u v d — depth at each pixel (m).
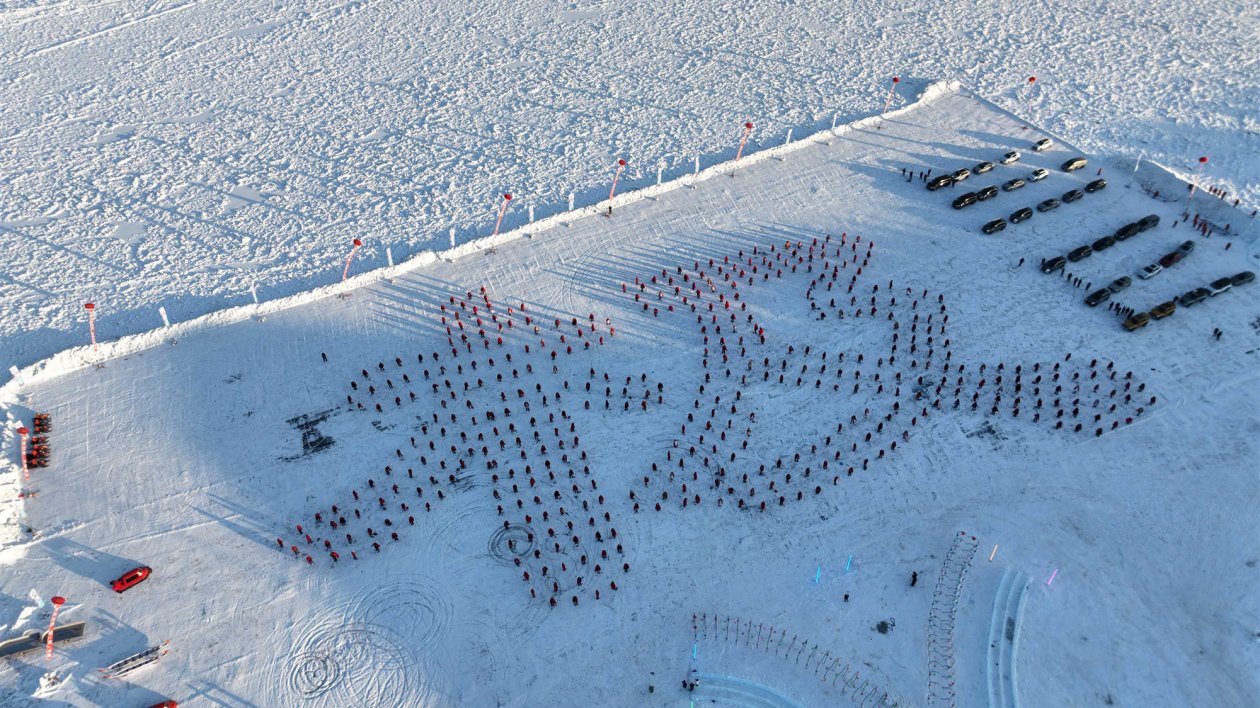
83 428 60.38
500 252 74.06
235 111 91.38
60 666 48.00
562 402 62.12
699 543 53.94
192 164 84.12
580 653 48.84
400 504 55.94
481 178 82.19
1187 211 76.25
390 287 70.94
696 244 74.56
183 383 63.34
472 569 52.72
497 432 59.84
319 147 86.38
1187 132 87.25
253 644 49.31
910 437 59.69
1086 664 47.94
